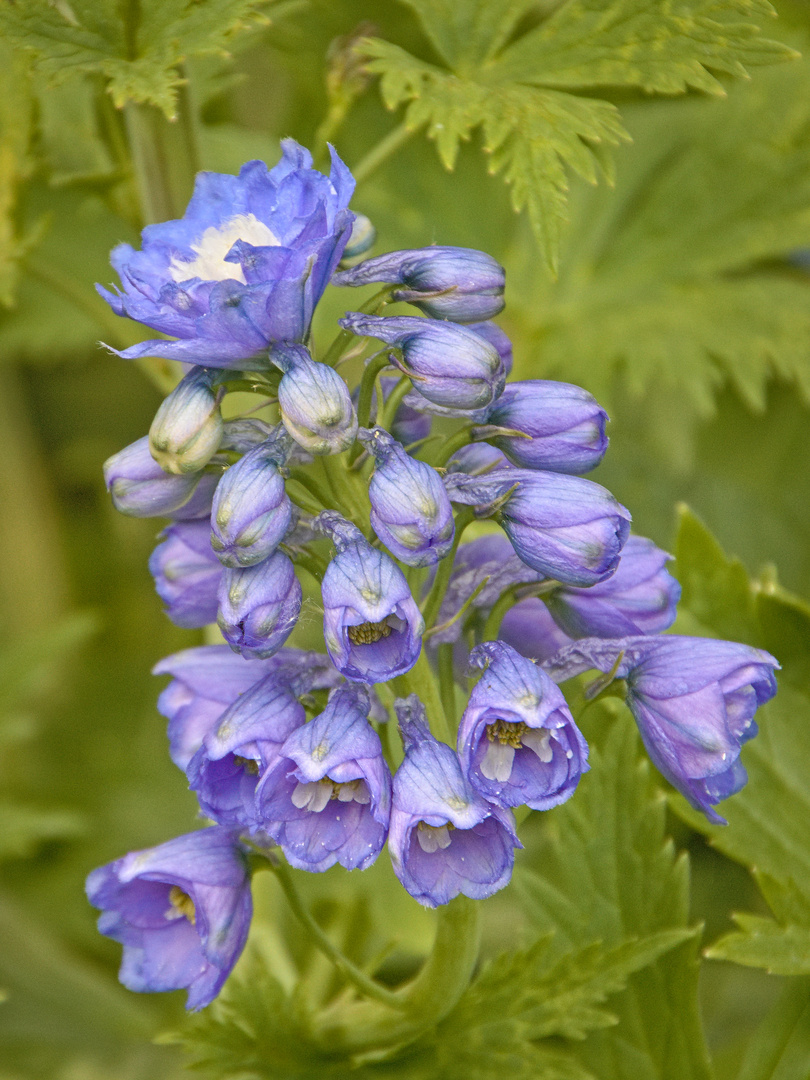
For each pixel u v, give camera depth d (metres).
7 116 0.80
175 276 0.69
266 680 0.69
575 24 0.74
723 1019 0.88
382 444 0.67
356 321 0.68
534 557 0.69
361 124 0.98
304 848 0.67
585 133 0.72
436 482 0.67
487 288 0.69
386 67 0.73
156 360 0.80
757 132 0.99
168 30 0.72
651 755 0.70
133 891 0.71
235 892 0.70
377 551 0.67
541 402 0.69
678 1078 0.76
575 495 0.68
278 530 0.67
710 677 0.69
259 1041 0.74
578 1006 0.73
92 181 0.78
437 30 0.74
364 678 0.66
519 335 1.00
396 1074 0.74
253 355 0.67
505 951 0.74
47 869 0.97
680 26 0.73
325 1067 0.74
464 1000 0.74
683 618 0.79
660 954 0.76
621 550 0.69
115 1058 0.89
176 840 0.70
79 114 0.86
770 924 0.75
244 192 0.69
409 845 0.67
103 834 1.00
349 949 0.86
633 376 0.94
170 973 0.71
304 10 0.90
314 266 0.66
